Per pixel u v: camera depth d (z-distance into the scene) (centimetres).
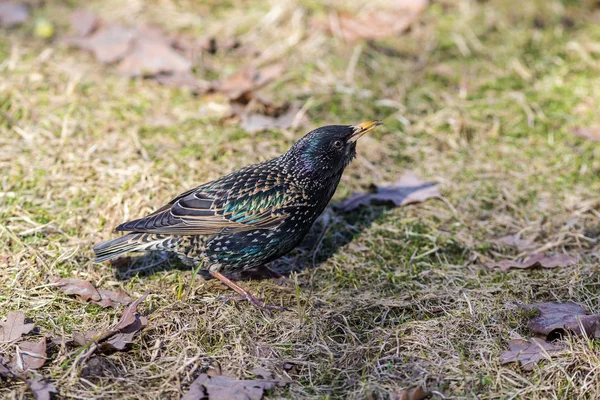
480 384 423
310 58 760
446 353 446
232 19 818
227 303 489
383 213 583
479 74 747
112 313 473
